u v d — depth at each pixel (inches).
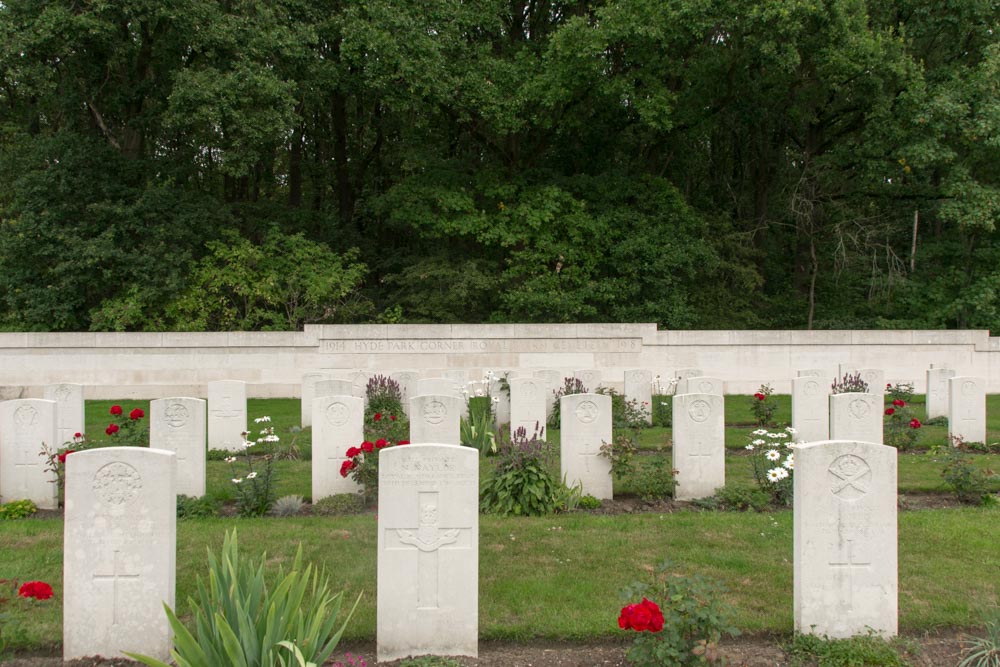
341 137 1171.9
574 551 296.0
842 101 1041.5
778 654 213.6
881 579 219.9
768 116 1131.9
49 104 995.9
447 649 214.7
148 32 874.1
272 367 831.7
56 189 872.9
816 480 218.8
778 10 797.2
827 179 1084.5
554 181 1024.9
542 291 945.5
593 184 1027.3
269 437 416.8
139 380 814.5
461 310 1008.2
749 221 1201.4
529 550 297.0
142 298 855.7
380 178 1219.9
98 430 570.3
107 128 956.0
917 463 462.9
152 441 380.8
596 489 394.0
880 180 1047.6
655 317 972.6
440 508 215.0
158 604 210.8
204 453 386.3
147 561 210.5
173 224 895.1
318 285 918.4
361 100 1121.4
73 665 208.1
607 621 230.4
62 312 876.6
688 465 390.3
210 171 1136.8
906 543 305.1
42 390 801.6
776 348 874.1
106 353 809.5
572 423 393.4
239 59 828.6
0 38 750.5
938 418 638.5
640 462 406.9
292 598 183.6
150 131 960.9
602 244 1000.2
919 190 1082.1
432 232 977.5
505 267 1050.7
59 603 245.9
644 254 970.7
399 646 213.6
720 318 1052.5
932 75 947.3
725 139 1286.9
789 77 956.6
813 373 737.6
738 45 904.3
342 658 213.5
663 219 1019.9
